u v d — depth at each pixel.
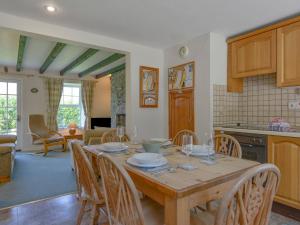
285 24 2.52
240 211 0.88
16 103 6.06
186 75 3.41
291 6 2.31
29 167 4.14
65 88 7.04
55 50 4.08
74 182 3.23
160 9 2.37
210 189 1.22
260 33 2.79
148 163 1.42
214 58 3.09
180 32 3.05
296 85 2.47
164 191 1.09
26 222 2.08
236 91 3.28
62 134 6.07
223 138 2.16
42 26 2.68
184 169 1.39
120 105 6.19
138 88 3.58
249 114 3.28
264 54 2.75
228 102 3.26
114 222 1.24
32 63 5.51
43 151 5.81
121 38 3.28
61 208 2.37
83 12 2.43
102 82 7.49
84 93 7.07
